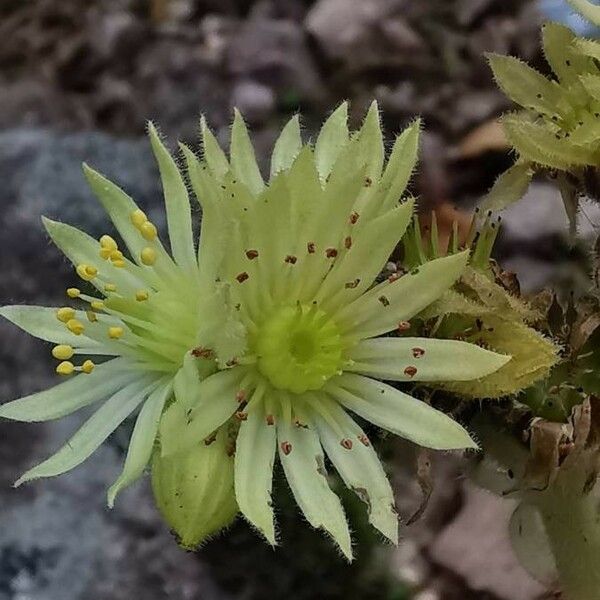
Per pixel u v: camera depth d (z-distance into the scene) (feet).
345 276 0.23
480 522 0.40
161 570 0.38
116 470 0.40
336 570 0.37
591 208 0.35
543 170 0.27
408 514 0.37
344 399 0.23
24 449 0.40
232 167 0.24
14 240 0.45
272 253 0.22
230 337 0.21
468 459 0.27
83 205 0.46
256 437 0.22
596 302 0.24
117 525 0.38
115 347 0.23
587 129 0.23
